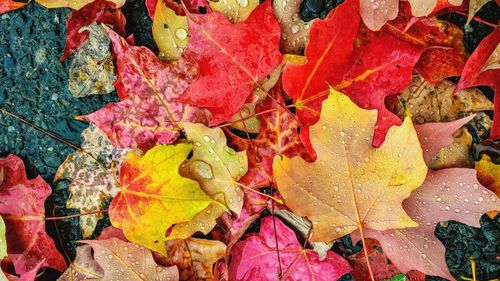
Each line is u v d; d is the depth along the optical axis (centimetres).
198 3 53
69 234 56
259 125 53
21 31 56
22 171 55
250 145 53
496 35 49
